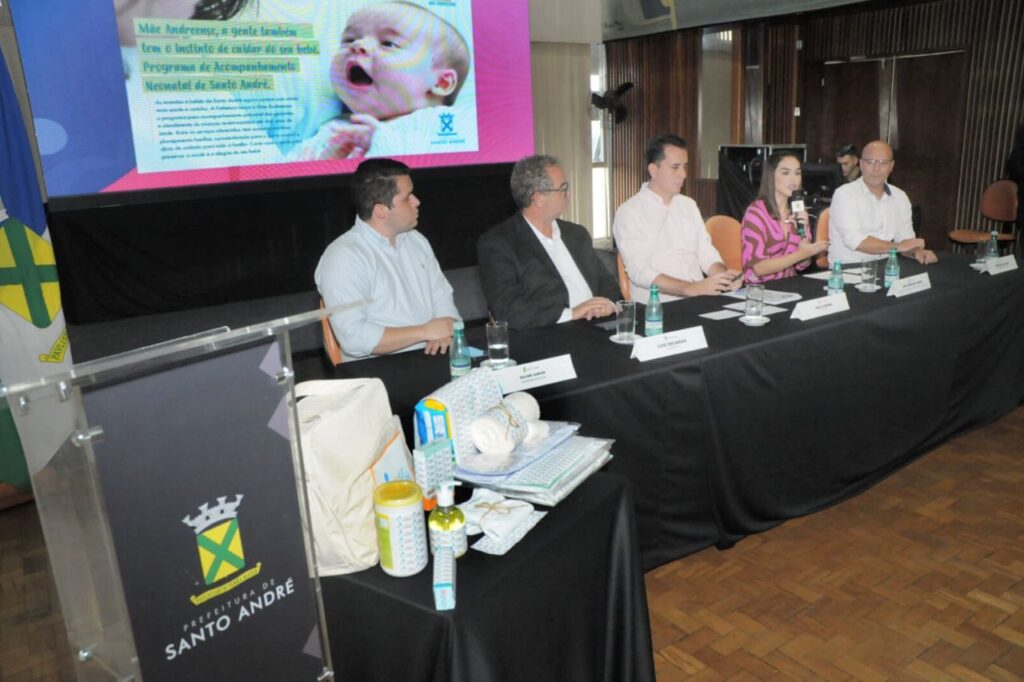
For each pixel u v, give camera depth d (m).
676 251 3.18
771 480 2.39
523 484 1.34
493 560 1.20
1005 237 4.98
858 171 5.14
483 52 5.99
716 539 2.31
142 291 4.88
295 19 5.04
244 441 0.86
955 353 2.94
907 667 1.87
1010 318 3.18
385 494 1.16
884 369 2.65
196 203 4.93
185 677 0.84
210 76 4.79
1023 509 2.62
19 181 3.27
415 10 5.54
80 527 0.76
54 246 4.52
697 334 2.19
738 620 2.07
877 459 2.73
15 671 1.04
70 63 4.35
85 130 4.46
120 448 0.76
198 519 0.83
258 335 0.85
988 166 6.25
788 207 3.35
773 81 7.12
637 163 8.55
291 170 5.22
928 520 2.57
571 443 1.51
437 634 1.08
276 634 0.93
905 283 2.80
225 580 0.86
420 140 5.77
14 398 0.68
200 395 0.81
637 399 2.02
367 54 5.38
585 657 1.38
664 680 1.84
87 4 4.33
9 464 2.76
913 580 2.23
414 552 1.16
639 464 2.07
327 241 5.47
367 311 2.44
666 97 8.03
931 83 6.47
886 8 6.57
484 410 1.48
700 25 6.92
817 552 2.40
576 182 8.41
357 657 1.20
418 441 1.45
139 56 4.54
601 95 8.18
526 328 2.50
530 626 1.22
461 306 5.95
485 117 6.10
